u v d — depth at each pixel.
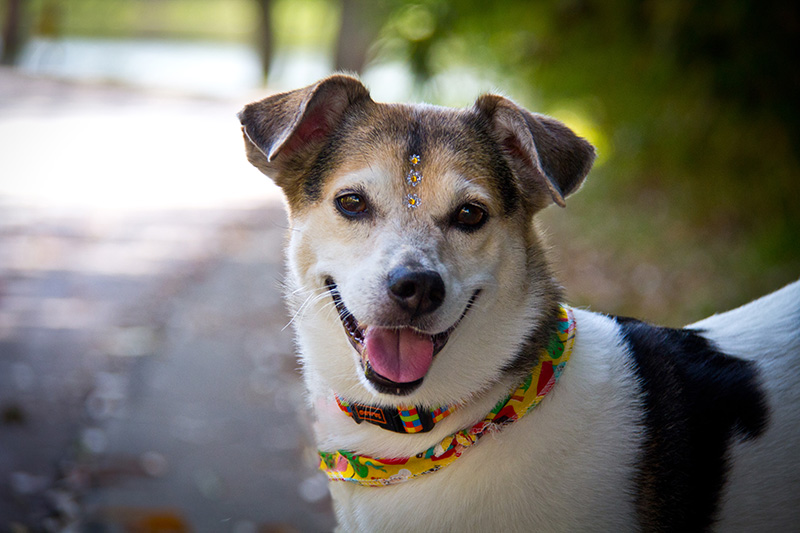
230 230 10.23
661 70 7.68
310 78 29.06
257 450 4.66
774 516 2.60
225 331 6.66
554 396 2.57
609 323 2.88
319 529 3.87
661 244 8.03
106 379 5.58
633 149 9.58
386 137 2.76
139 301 7.34
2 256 8.60
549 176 2.64
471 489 2.49
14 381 5.43
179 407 5.21
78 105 20.30
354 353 2.63
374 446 2.63
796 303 2.98
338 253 2.68
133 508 3.99
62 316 6.85
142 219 10.58
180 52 39.41
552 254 2.96
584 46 8.80
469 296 2.61
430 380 2.58
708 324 3.05
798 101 6.93
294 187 2.92
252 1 28.95
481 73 9.76
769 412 2.67
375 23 9.05
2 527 3.77
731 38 6.90
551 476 2.48
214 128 18.17
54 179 12.69
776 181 7.50
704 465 2.58
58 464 4.38
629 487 2.51
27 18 30.47
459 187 2.66
